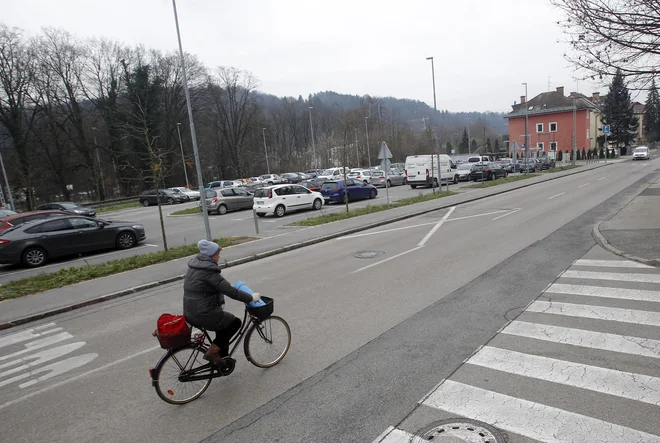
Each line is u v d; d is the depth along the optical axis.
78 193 53.78
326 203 26.81
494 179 36.44
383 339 5.74
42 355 6.30
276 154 76.00
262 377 5.01
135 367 5.61
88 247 14.75
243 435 3.93
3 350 6.67
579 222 13.28
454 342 5.45
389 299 7.35
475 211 18.00
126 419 4.38
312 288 8.41
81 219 14.85
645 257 8.53
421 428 3.77
